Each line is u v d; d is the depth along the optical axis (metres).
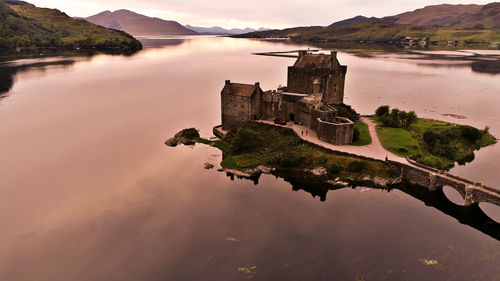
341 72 113.06
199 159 87.00
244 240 53.16
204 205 63.97
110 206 64.81
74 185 73.88
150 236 55.00
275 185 71.12
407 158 74.12
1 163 87.25
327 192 67.69
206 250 51.06
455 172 75.94
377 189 68.44
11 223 59.97
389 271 46.03
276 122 96.81
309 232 55.00
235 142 89.50
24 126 121.50
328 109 92.50
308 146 83.62
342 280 44.47
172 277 45.88
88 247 52.97
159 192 69.62
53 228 58.25
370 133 93.75
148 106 154.38
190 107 152.25
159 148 96.69
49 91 187.25
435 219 58.50
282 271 46.28
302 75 111.62
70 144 101.88
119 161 87.25
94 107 152.12
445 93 188.12
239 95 98.31
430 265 47.09
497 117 135.00
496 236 53.84
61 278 46.62
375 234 54.25
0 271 48.38
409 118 101.44
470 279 44.41
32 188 72.94
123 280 45.78
